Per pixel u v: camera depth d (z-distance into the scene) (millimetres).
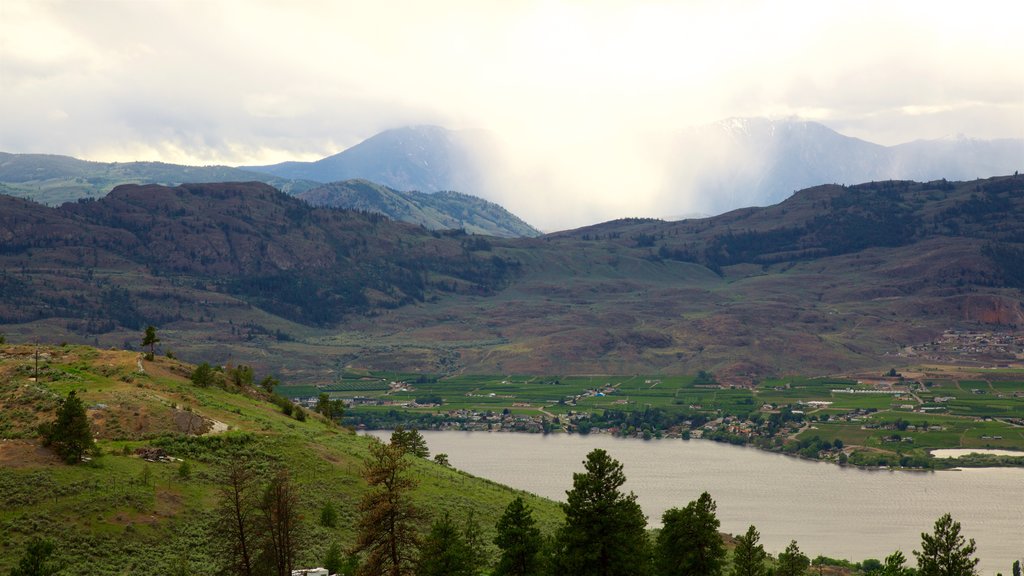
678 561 96562
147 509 101688
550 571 88688
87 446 108188
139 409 126625
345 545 104062
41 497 97875
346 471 126938
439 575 84875
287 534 88562
